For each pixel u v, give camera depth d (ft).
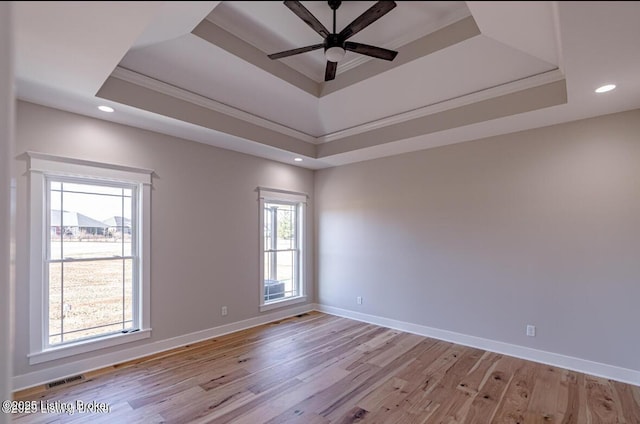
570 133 10.73
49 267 9.66
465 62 9.77
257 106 12.48
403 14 8.73
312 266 18.57
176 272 12.42
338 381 9.65
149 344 11.57
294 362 11.02
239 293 14.69
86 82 8.00
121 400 8.48
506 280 11.94
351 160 16.39
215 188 13.83
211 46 9.15
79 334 10.19
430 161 14.06
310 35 9.47
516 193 11.79
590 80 7.87
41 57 6.79
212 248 13.66
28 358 9.00
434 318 13.74
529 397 8.75
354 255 16.71
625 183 9.81
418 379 9.80
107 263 10.91
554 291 10.94
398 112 12.63
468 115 11.14
